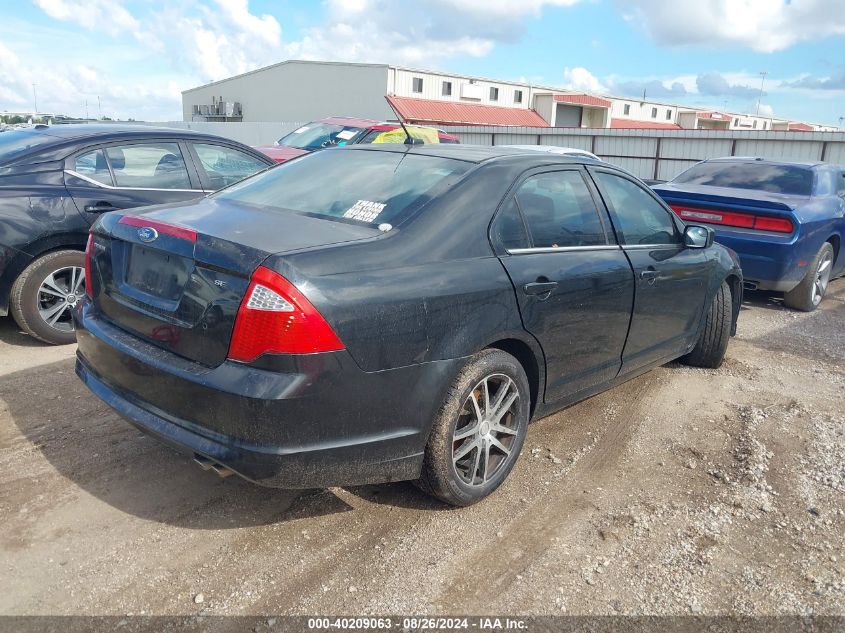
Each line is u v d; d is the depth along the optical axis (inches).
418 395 110.3
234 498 127.7
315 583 106.2
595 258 144.2
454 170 130.1
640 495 137.5
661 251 167.9
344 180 135.2
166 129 230.8
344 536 118.4
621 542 121.1
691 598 107.5
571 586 108.9
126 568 106.8
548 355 134.8
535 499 134.0
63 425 151.4
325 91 1611.7
